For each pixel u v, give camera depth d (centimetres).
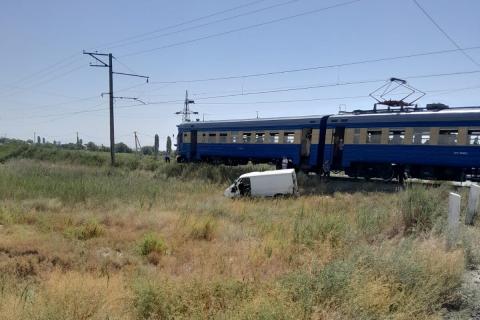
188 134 3438
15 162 4059
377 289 488
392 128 2117
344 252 751
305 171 2619
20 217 1261
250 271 696
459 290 560
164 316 480
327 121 2420
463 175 1891
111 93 3541
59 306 480
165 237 1086
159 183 2481
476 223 1056
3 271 771
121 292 588
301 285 501
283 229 1077
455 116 1886
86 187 1875
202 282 547
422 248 682
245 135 2914
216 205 1633
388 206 1376
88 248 989
